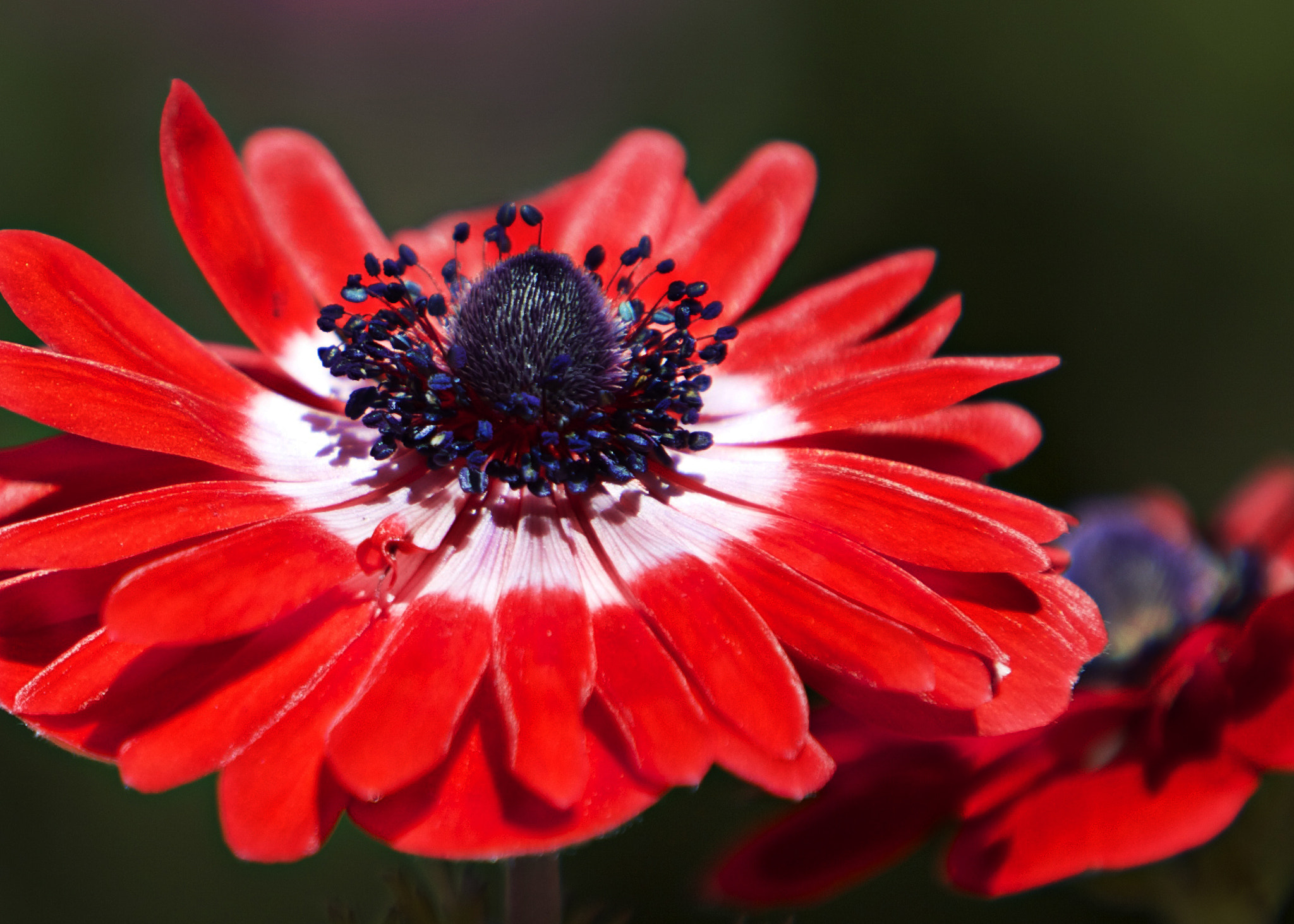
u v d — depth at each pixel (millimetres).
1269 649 256
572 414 258
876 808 265
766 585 245
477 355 260
